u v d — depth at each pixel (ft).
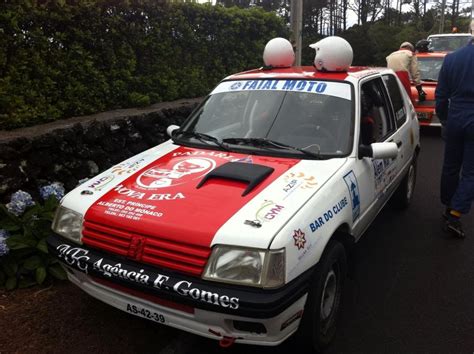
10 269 12.12
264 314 8.01
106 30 19.70
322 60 13.65
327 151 11.71
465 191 15.70
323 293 9.61
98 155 16.93
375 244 15.83
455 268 14.15
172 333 10.59
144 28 22.03
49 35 17.22
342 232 10.70
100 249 9.43
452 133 15.78
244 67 30.35
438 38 47.67
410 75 31.30
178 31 24.45
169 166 11.23
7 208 12.80
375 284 13.23
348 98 12.66
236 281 8.21
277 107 12.84
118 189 10.34
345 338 10.77
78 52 18.12
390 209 19.08
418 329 11.13
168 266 8.64
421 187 22.00
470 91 15.06
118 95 20.72
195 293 8.23
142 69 22.61
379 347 10.44
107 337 10.34
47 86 17.11
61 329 10.52
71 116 18.34
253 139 12.12
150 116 19.80
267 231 8.45
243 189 9.77
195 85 26.05
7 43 15.65
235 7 29.17
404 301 12.35
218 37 27.55
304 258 8.77
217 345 10.37
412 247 15.58
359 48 79.00
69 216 10.06
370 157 11.89
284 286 8.30
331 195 10.10
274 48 15.29
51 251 10.07
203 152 12.01
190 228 8.71
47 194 13.25
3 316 10.87
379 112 14.56
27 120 16.03
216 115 13.57
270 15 31.89
